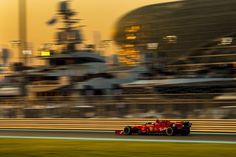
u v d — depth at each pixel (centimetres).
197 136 5188
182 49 8281
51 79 8425
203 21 8144
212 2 8012
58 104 6738
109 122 6238
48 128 6631
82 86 8394
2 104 7094
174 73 8138
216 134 5412
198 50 8144
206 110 5794
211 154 3672
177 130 5225
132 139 4991
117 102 6406
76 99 6631
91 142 4772
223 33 7906
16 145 4656
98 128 6294
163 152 3847
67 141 4912
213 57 7962
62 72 8469
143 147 4241
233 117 5634
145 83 8125
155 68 8331
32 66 8575
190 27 8281
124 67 8481
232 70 7681
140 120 6047
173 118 5962
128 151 3956
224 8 7956
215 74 7762
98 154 3791
